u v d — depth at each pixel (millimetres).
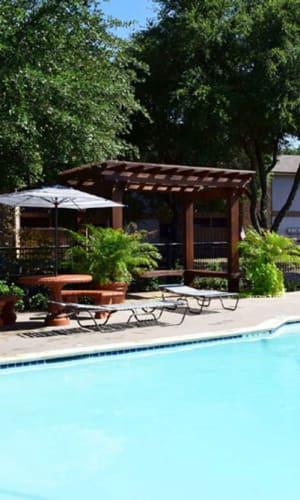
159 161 24391
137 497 4340
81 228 14906
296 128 20172
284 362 8516
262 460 5055
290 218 36500
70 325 10430
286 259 15242
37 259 13383
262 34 19984
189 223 16562
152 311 11023
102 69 14250
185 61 20703
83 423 6004
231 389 7184
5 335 9383
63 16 12844
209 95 19406
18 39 11992
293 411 6383
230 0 20906
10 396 6875
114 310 9836
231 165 24281
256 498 4320
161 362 8477
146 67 16375
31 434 5684
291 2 19828
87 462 5000
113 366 8227
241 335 9883
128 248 12344
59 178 15109
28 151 12938
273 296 15117
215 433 5684
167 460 5051
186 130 21438
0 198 10742
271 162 25969
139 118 22406
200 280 16562
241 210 28422
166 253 18094
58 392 7039
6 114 11695
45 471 4816
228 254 15516
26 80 11742
